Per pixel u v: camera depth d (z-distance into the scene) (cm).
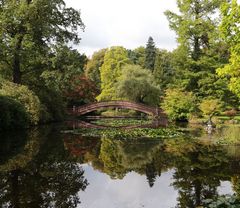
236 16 1253
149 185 899
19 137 1848
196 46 3341
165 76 6003
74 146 1600
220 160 1212
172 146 1575
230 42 1302
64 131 2250
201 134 2052
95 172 1057
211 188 851
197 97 3278
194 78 3344
